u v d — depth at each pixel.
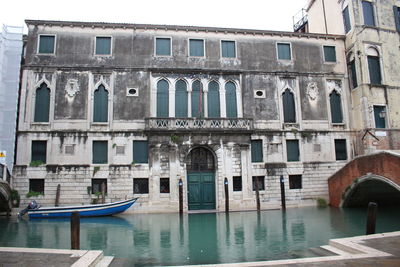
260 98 23.42
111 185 20.86
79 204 20.41
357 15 24.45
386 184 19.38
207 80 23.03
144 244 12.06
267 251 10.77
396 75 24.56
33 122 20.89
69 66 21.70
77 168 20.72
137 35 22.89
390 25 25.20
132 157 21.31
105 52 22.47
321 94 24.33
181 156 21.44
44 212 18.45
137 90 22.11
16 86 21.06
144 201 20.86
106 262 8.95
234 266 7.79
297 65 24.45
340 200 21.72
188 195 21.80
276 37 24.56
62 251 9.16
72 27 22.36
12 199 19.88
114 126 21.52
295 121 23.73
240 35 24.08
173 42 23.22
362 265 7.46
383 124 23.73
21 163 20.38
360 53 23.88
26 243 12.23
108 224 16.52
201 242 12.31
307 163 23.19
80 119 21.30
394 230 13.88
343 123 24.23
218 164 21.77
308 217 17.91
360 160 19.67
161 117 21.62
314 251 10.13
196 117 21.86
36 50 21.77
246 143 22.20
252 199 21.83
